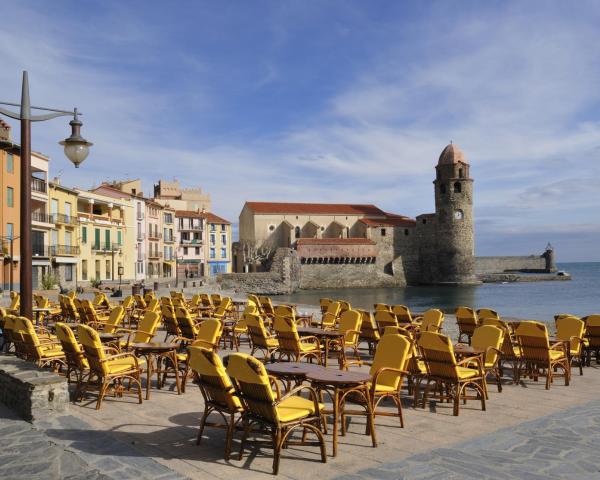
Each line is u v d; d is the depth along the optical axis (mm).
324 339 13180
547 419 8281
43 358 10625
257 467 6332
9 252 45375
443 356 8852
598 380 11906
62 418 7863
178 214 96625
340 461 6562
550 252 161000
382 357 8258
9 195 46375
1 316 14625
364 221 119250
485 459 6457
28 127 10234
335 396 6844
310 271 112688
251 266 115000
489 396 10195
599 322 13812
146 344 10133
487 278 139625
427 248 120562
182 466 6332
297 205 120938
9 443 6637
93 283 55031
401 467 6184
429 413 8867
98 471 5695
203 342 11047
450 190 117500
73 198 59844
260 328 12461
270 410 6148
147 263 81250
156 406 9047
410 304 70688
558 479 5840
